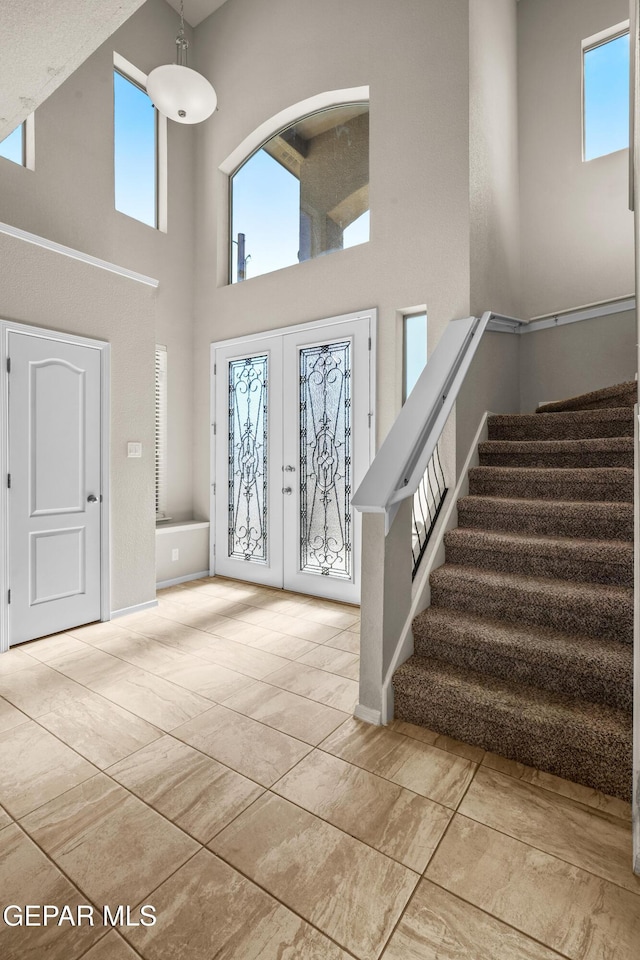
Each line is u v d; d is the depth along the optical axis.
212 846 1.53
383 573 2.17
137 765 1.92
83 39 1.43
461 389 3.12
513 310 4.09
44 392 3.21
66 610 3.36
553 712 1.87
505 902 1.34
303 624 3.53
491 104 3.70
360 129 4.10
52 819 1.64
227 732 2.15
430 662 2.32
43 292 3.19
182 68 3.39
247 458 4.67
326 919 1.29
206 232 4.97
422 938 1.24
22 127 3.76
